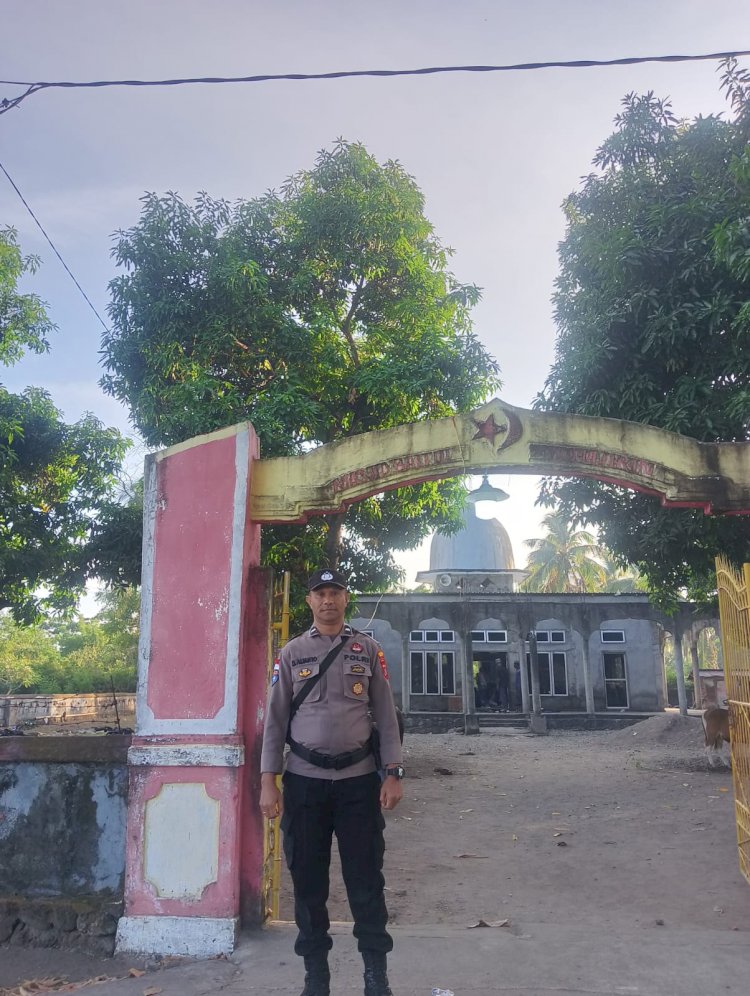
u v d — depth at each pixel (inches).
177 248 481.7
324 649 149.9
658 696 1162.0
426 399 477.7
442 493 529.0
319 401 488.1
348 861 141.1
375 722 148.6
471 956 178.5
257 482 222.4
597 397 409.1
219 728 202.5
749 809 248.1
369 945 137.5
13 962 191.3
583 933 195.5
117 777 209.0
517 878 291.7
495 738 954.1
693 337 383.2
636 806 445.4
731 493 217.6
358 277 514.0
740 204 380.5
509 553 1487.5
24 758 211.8
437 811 445.1
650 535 430.9
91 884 204.5
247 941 193.2
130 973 180.4
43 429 578.9
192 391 430.9
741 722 251.8
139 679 209.3
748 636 233.1
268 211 509.4
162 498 219.1
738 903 246.2
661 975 166.4
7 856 209.5
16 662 1440.7
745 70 396.8
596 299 426.9
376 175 528.7
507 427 225.0
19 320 583.2
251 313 463.2
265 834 204.5
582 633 1090.1
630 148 445.7
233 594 209.8
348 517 538.3
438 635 1195.3
